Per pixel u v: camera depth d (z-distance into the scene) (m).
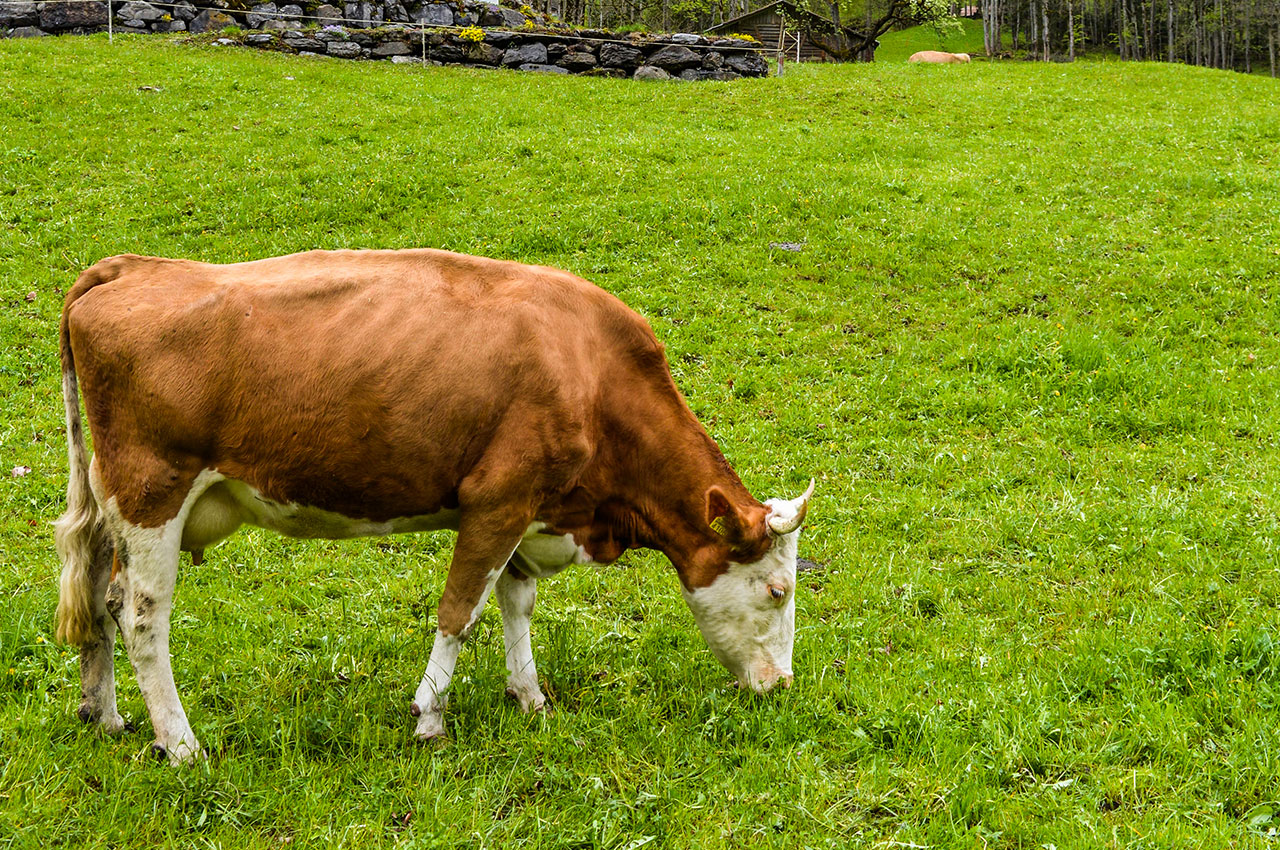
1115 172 20.14
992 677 6.31
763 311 14.02
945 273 15.20
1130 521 8.61
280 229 16.11
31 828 4.51
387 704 5.76
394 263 5.43
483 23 33.03
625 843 4.70
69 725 5.34
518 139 20.98
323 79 25.75
